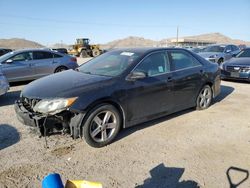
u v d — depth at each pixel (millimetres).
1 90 6824
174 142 4277
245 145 4188
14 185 3070
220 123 5207
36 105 3816
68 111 3736
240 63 9922
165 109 5070
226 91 8375
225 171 3395
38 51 10031
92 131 3961
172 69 5168
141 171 3393
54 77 4676
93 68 4992
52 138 4375
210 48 16250
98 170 3406
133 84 4387
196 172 3367
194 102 5812
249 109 6215
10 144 4148
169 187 3064
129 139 4379
